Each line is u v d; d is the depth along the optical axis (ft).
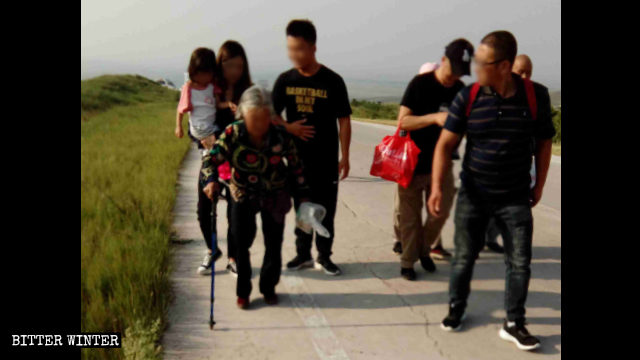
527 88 10.19
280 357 10.88
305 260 15.42
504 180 10.61
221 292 13.80
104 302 12.59
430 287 14.25
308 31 13.23
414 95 13.39
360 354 11.05
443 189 14.16
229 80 13.96
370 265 15.79
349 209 22.08
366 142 46.55
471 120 10.53
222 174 13.48
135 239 16.07
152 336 10.88
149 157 33.04
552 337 11.68
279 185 12.28
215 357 10.83
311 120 13.87
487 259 16.20
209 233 14.85
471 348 11.32
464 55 12.46
